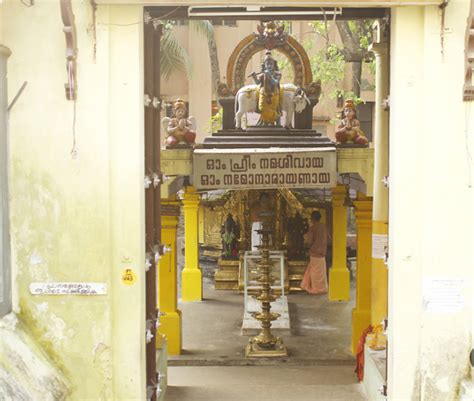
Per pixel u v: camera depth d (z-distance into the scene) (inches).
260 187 374.9
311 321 518.0
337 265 595.8
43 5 208.8
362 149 378.6
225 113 453.1
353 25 546.9
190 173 378.0
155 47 267.6
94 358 215.2
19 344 205.2
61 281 213.6
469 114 209.6
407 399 217.6
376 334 316.5
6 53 206.7
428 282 213.2
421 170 213.0
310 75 456.4
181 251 796.6
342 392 321.4
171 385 349.7
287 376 374.3
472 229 211.9
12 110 210.5
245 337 472.1
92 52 209.2
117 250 214.4
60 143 211.2
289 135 427.5
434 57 208.8
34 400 197.0
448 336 214.8
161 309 428.8
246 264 499.8
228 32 844.6
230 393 326.0
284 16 299.3
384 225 334.6
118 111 211.9
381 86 328.2
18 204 212.7
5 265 210.4
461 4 207.0
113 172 212.8
